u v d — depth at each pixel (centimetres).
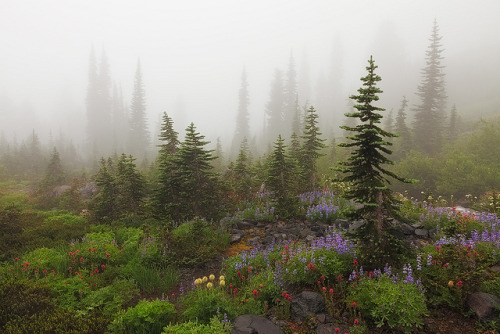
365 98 547
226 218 1045
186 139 1062
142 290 640
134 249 808
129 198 1121
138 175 1127
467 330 437
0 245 838
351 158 577
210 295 514
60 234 951
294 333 459
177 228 934
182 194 1016
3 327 436
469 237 738
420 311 447
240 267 651
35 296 516
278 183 1062
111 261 746
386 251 565
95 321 468
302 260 579
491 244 632
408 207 1016
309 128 1335
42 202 1761
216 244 853
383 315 438
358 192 582
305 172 1324
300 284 577
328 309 495
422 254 585
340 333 442
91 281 629
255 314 502
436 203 1180
